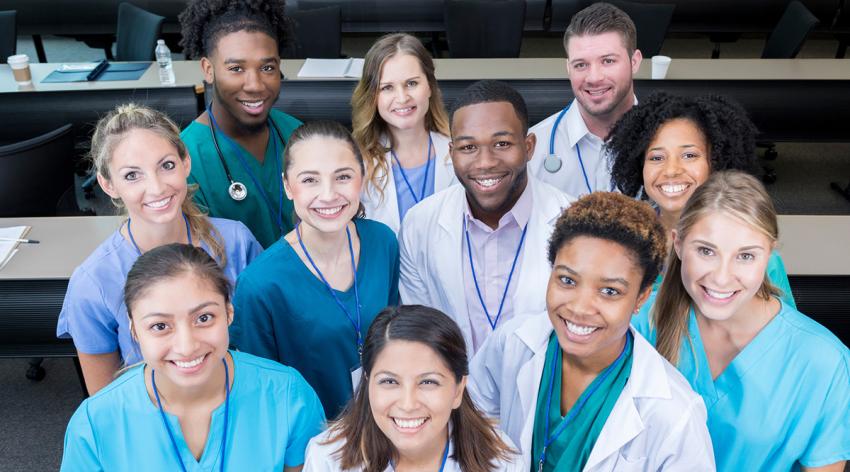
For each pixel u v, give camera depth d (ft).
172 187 6.45
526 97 13.94
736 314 5.34
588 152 8.77
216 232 7.07
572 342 4.89
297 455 5.63
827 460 5.26
